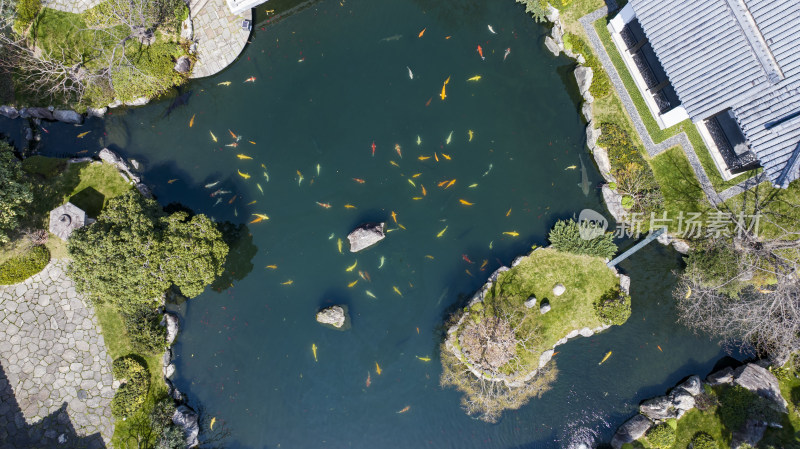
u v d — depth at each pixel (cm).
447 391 1964
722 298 1927
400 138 2061
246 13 2056
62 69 1958
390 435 1962
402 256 2014
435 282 2006
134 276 1642
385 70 2100
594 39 2020
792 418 1850
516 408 1950
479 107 2075
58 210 1814
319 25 2120
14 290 1900
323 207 2034
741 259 1862
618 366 1972
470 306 1948
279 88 2098
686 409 1902
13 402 1850
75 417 1852
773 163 1603
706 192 1962
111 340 1892
